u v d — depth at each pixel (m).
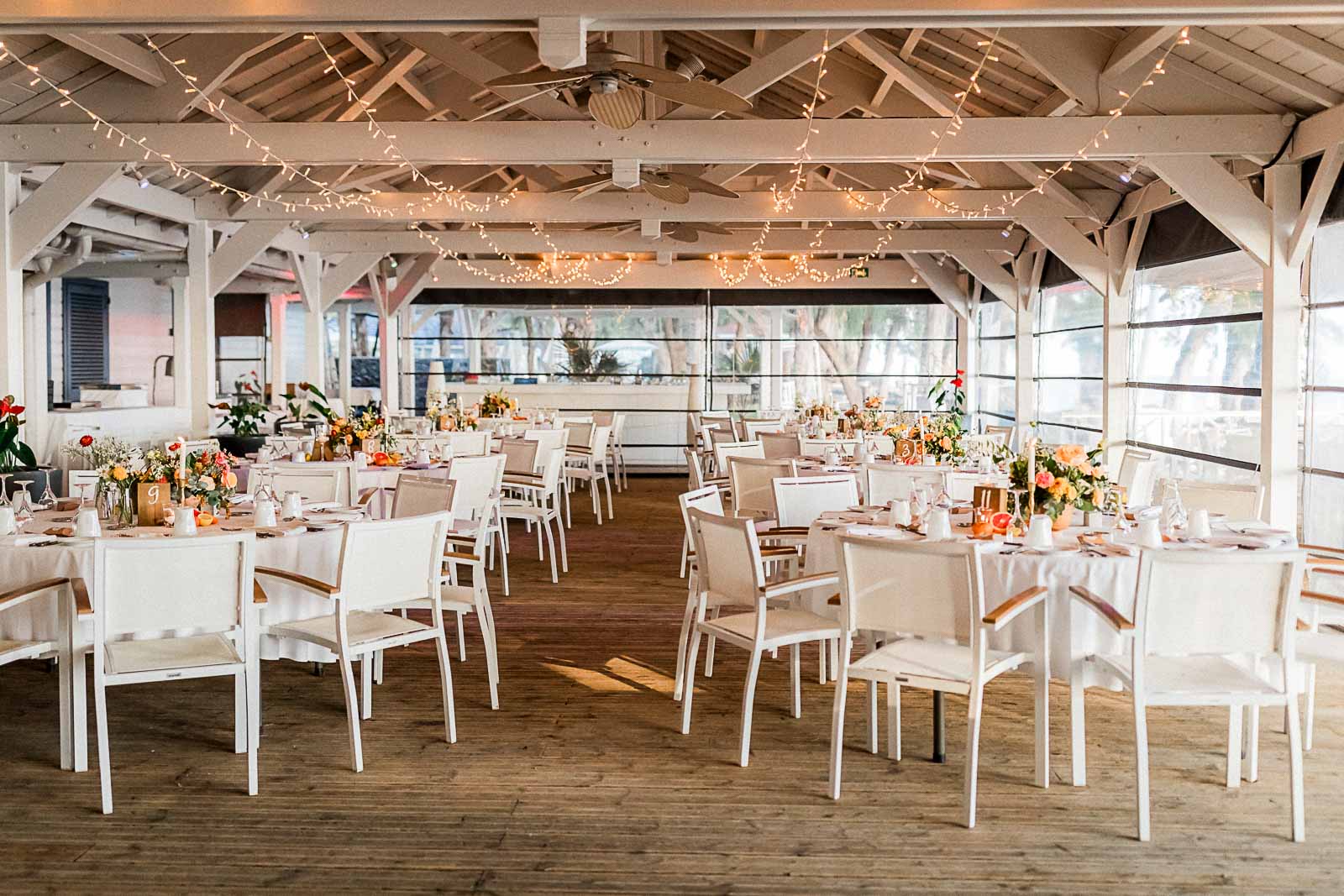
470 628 5.76
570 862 3.00
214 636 3.83
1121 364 9.37
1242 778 3.61
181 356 12.73
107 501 4.39
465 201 9.55
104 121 6.80
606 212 9.48
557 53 4.16
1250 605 3.12
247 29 4.34
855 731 4.11
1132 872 2.94
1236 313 7.55
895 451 7.10
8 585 3.71
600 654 5.24
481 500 6.41
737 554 3.85
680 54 9.26
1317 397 6.64
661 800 3.44
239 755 3.85
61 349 14.01
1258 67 5.81
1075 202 9.20
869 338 14.71
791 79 8.87
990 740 4.01
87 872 2.94
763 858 3.03
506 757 3.82
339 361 18.00
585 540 8.77
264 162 6.79
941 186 10.06
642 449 14.66
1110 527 4.25
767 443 9.01
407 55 7.47
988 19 4.14
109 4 4.20
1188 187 6.50
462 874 2.93
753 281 14.32
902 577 3.34
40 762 3.76
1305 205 6.28
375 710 4.36
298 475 5.50
